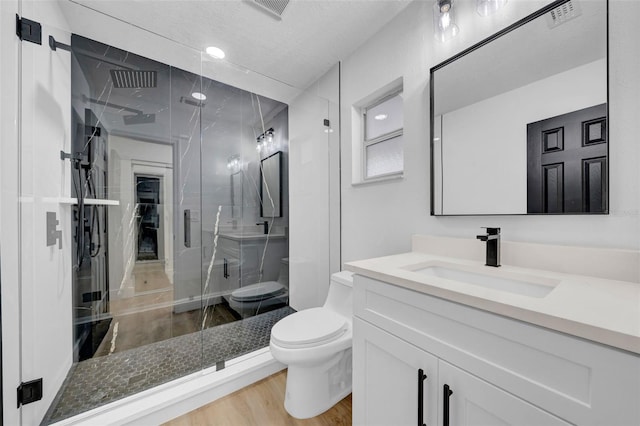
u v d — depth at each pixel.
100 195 1.91
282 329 1.37
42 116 1.29
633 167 0.83
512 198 1.10
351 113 1.97
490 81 1.17
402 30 1.58
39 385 1.17
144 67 2.06
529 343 0.59
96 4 1.51
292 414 1.33
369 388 1.01
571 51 0.95
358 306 1.06
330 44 1.87
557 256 0.96
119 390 1.44
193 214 2.37
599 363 0.50
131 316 2.09
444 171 1.35
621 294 0.69
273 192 2.56
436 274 1.21
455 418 0.73
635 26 0.83
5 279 1.03
